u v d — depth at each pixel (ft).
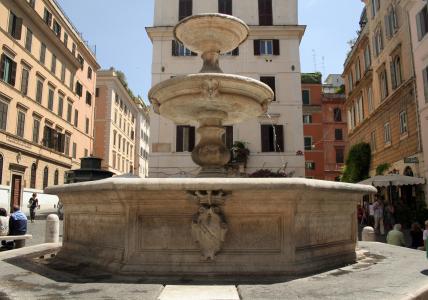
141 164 247.70
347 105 132.87
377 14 97.40
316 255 16.92
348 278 14.28
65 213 21.15
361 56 114.52
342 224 19.81
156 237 15.94
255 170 96.84
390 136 88.79
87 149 156.56
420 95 72.02
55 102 124.57
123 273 15.11
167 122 97.66
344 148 168.14
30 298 11.42
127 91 198.49
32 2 106.52
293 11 103.30
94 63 163.53
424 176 70.54
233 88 22.18
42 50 114.83
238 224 16.03
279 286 13.10
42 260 20.18
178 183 15.30
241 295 11.80
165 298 11.57
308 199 16.39
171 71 100.22
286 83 100.48
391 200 86.84
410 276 14.23
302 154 97.19
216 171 22.26
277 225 16.01
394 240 33.01
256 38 102.47
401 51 81.66
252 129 98.53
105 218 17.54
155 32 100.78
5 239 33.60
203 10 102.83
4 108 93.97
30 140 107.04
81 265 17.61
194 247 15.79
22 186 101.65
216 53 25.75
